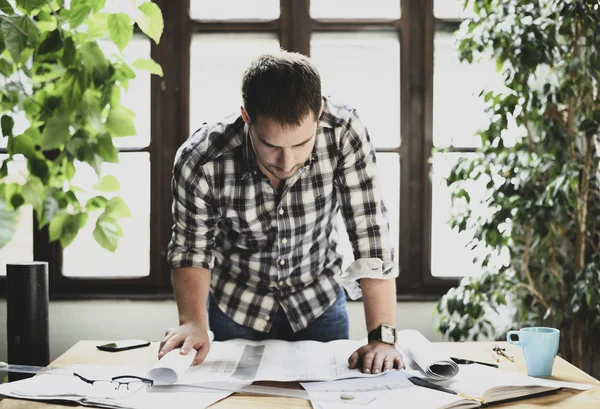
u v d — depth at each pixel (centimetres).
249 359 152
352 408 123
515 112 272
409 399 127
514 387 133
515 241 281
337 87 306
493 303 283
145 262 308
